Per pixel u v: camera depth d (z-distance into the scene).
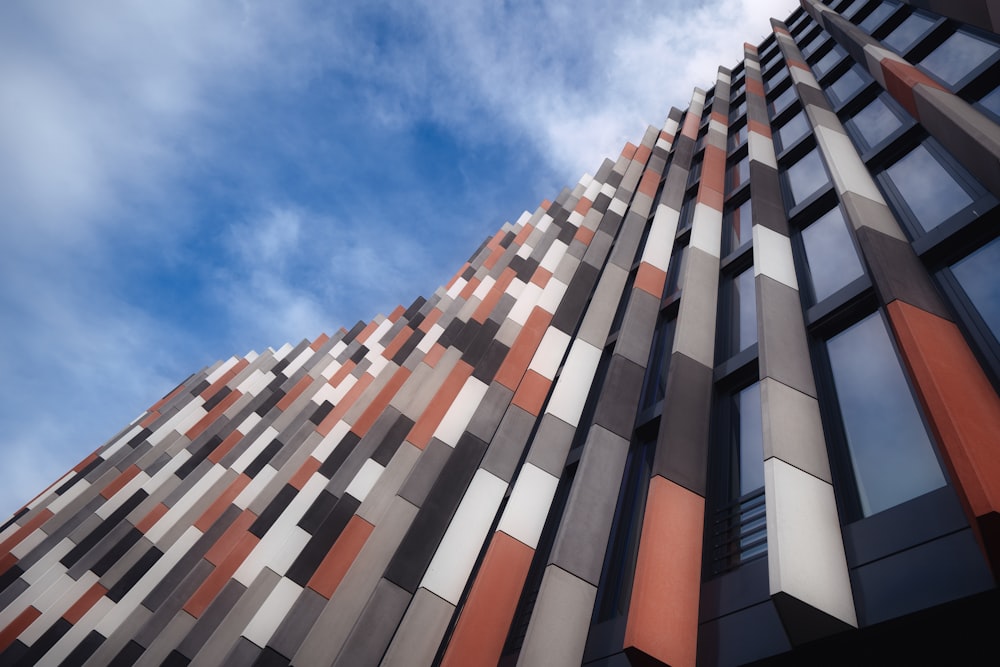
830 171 10.81
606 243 18.73
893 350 7.27
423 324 29.44
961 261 7.33
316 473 19.48
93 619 22.62
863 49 13.93
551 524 10.27
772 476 5.93
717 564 6.72
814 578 5.03
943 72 11.84
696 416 8.47
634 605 5.82
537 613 7.04
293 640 11.09
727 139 20.61
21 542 29.27
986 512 3.97
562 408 11.34
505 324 16.95
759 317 8.52
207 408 36.62
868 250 7.74
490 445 11.75
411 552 10.29
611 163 30.34
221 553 20.17
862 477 6.22
